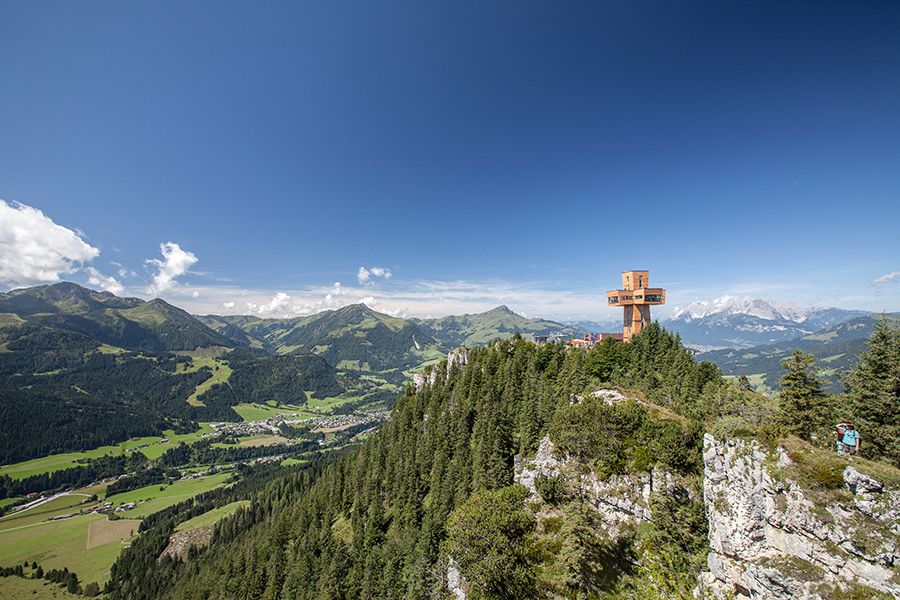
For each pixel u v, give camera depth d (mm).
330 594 102688
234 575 146000
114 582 185375
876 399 58375
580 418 78375
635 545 62250
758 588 44312
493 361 147875
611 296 155500
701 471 64312
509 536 64625
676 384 93375
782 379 63375
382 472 141250
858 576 38500
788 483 44719
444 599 75062
